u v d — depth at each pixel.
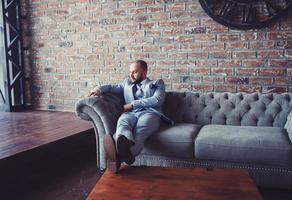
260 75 3.03
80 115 2.47
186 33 3.27
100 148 2.47
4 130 3.10
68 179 2.38
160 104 2.55
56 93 4.15
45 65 4.16
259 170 2.09
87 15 3.77
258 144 2.05
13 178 2.28
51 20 4.01
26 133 2.97
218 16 3.07
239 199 1.23
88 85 3.91
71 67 3.98
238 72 3.11
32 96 4.34
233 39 3.09
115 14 3.60
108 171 1.57
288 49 2.90
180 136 2.23
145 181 1.43
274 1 2.87
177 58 3.35
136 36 3.53
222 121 2.67
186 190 1.32
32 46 4.20
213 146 2.13
